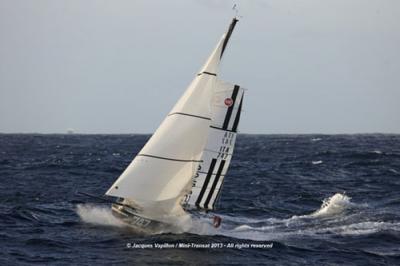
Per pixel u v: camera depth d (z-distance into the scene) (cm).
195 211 9450
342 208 11869
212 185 9256
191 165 8881
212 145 9150
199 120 8888
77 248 8038
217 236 8912
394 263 7812
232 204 12688
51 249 7956
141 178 8806
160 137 8912
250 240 8775
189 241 8506
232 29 9056
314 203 13125
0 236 8669
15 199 12656
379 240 9031
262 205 12612
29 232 9006
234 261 7681
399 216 10912
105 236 8756
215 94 9119
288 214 11550
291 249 8388
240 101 9194
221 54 9025
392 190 15225
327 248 8512
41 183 16325
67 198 12950
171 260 7581
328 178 18900
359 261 7875
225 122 9169
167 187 8831
